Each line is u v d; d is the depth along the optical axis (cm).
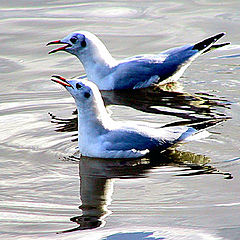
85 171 1249
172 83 1820
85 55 1809
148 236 993
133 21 2266
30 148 1361
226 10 2356
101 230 1020
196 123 1472
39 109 1602
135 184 1186
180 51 1845
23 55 1988
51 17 2309
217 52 2012
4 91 1728
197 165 1262
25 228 1030
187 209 1080
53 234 1010
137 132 1328
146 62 1817
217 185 1169
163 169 1252
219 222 1032
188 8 2403
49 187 1183
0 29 2191
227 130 1427
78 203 1116
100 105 1320
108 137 1315
